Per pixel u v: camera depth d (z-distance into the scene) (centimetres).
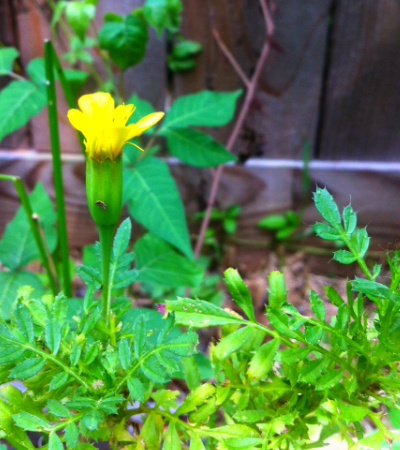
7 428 14
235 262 55
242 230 54
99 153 14
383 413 15
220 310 15
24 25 44
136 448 15
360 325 15
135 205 33
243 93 47
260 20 44
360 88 46
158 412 16
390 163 50
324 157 50
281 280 16
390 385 15
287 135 49
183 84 47
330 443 17
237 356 17
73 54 43
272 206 52
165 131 36
